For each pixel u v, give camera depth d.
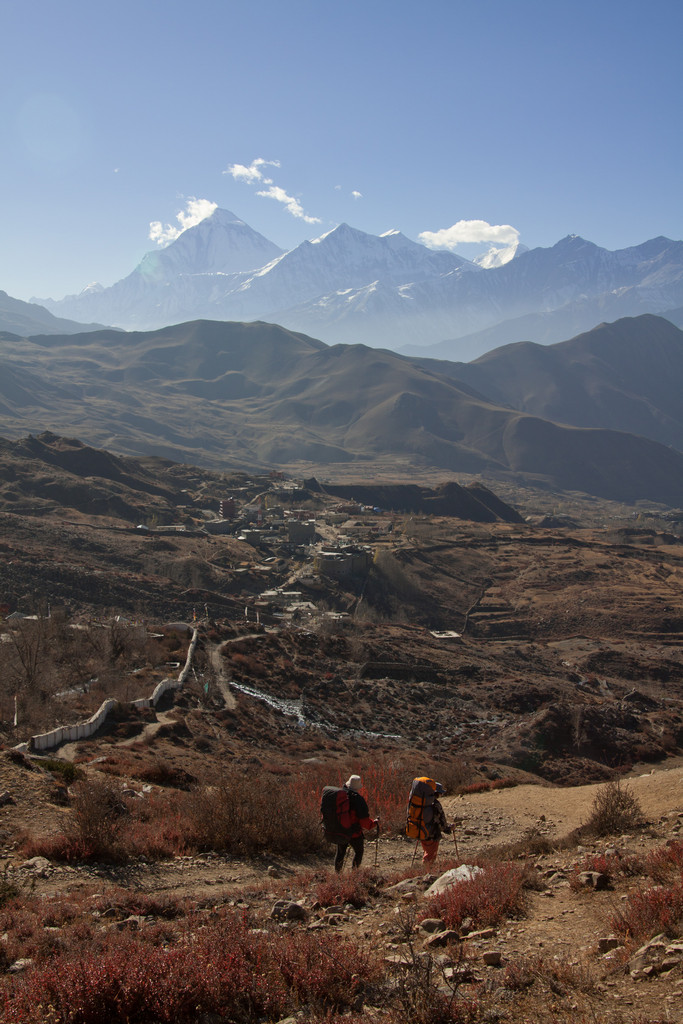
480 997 6.48
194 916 10.20
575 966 7.06
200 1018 6.52
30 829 16.89
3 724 37.00
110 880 13.85
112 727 40.50
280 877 14.91
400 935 8.77
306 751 47.50
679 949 6.82
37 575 105.62
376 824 13.08
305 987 6.91
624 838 14.94
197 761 35.47
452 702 68.56
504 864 12.09
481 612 137.75
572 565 165.62
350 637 90.56
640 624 128.88
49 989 6.91
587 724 56.34
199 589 114.56
